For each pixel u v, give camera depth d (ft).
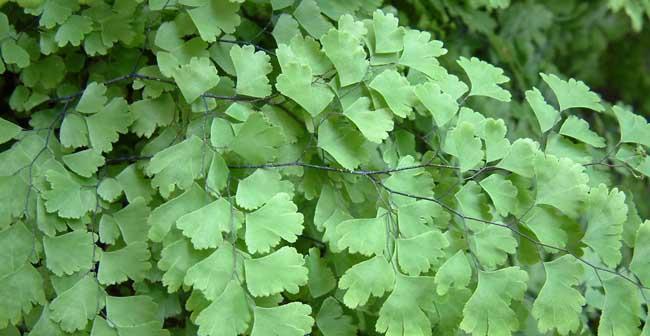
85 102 1.17
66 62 1.22
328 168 1.15
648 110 2.01
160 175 1.11
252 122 1.11
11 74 1.26
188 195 1.11
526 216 1.16
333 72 1.16
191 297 1.09
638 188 1.62
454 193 1.19
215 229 1.09
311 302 1.20
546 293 1.14
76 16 1.17
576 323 1.14
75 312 1.11
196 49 1.18
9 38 1.17
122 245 1.16
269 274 1.08
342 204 1.19
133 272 1.13
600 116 1.72
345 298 1.10
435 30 1.50
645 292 1.16
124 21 1.18
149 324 1.12
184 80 1.13
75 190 1.14
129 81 1.22
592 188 1.16
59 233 1.16
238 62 1.14
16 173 1.14
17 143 1.16
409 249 1.12
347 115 1.15
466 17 1.53
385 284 1.11
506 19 1.68
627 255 1.55
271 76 1.22
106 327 1.11
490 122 1.17
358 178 1.19
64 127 1.16
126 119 1.16
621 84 2.03
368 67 1.17
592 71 1.93
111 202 1.16
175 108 1.18
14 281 1.10
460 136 1.16
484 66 1.24
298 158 1.17
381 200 1.16
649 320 1.15
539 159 1.15
